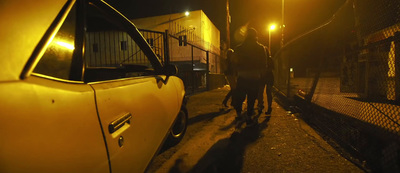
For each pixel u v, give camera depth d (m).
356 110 3.07
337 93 5.62
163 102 2.23
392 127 2.12
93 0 1.64
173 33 21.56
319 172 2.07
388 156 1.88
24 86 0.81
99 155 1.13
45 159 0.83
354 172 2.04
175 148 2.90
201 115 5.11
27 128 0.79
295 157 2.44
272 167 2.23
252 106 3.65
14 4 0.87
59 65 1.11
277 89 8.93
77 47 1.28
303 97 5.08
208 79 12.65
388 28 2.83
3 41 0.79
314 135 3.17
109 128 1.24
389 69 2.78
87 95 1.13
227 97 5.72
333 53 4.70
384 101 2.84
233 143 3.00
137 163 1.56
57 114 0.92
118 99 1.40
